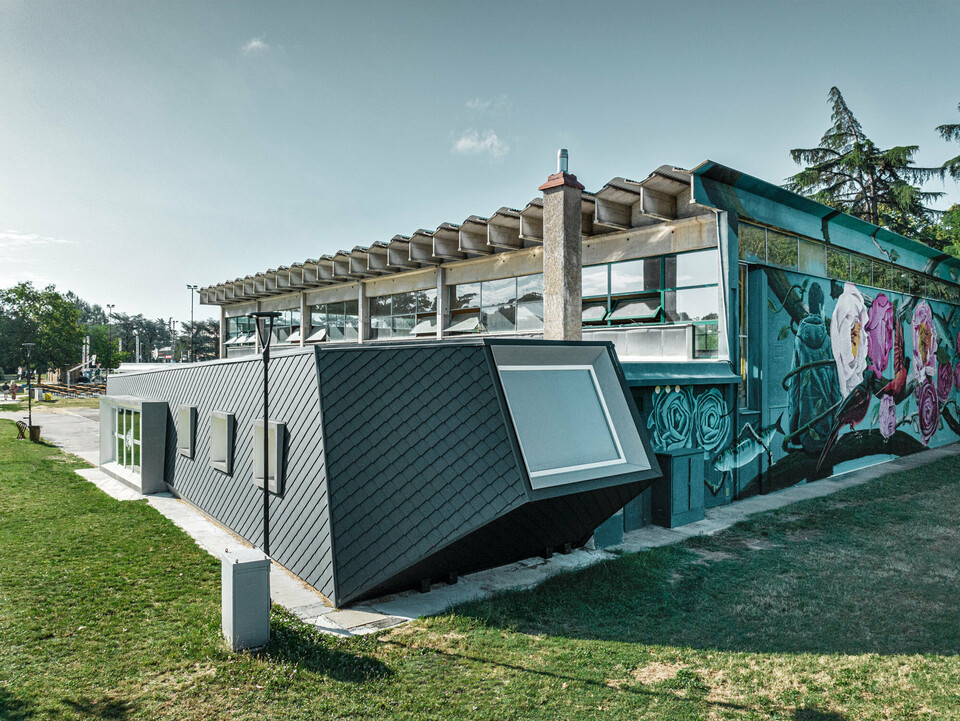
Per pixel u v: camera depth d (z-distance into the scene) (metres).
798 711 4.89
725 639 6.29
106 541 9.60
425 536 6.98
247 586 5.93
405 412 7.45
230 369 11.04
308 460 8.01
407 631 6.43
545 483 6.82
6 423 30.52
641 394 10.90
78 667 5.49
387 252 20.42
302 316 27.39
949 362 23.73
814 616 6.87
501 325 17.97
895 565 8.65
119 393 18.31
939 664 5.68
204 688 5.16
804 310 15.22
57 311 77.38
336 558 7.29
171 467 13.67
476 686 5.25
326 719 4.73
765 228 13.95
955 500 13.09
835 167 40.97
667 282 14.12
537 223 15.03
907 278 20.42
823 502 12.95
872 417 18.25
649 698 5.07
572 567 8.55
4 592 7.31
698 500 11.29
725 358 12.79
